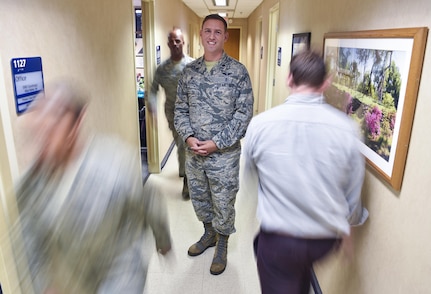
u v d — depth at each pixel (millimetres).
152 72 3777
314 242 1378
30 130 1389
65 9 1771
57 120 1008
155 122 3889
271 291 1500
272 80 5688
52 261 1059
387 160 1294
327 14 2271
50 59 1630
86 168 1061
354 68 1659
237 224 2898
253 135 1429
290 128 1331
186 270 2314
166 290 2125
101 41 2301
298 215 1368
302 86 1344
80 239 1054
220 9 7992
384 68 1332
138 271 1221
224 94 2074
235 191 2268
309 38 2789
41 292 1071
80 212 1039
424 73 1075
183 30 6613
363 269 1521
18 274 1132
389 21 1333
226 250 2371
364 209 1507
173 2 5230
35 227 1024
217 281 2217
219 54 2084
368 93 1486
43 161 1021
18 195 1030
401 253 1194
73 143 1036
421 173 1077
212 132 2137
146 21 3656
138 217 1196
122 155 1160
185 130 2207
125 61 2863
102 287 1138
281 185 1371
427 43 1062
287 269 1451
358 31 1624
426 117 1058
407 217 1157
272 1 5266
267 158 1390
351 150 1273
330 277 1930
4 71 1299
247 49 10883
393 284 1249
